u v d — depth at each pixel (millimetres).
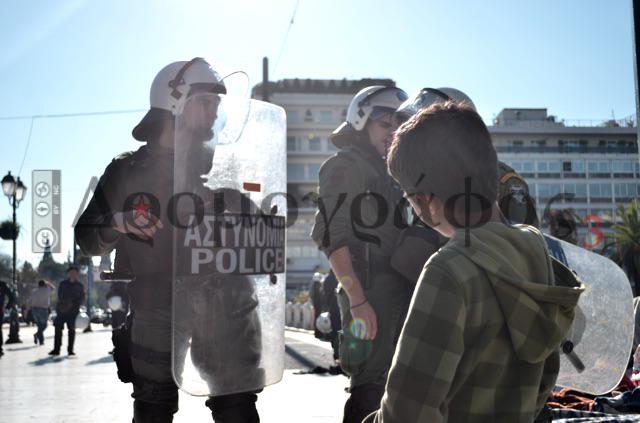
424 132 1466
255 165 2615
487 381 1381
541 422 2004
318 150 76625
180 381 2451
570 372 2500
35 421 4703
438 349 1313
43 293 15938
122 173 2674
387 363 2820
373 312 2785
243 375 2553
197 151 2500
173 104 2762
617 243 44375
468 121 1469
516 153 84000
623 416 3078
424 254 2709
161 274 2623
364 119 2990
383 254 2861
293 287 69625
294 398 5758
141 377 2658
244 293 2541
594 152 84438
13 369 8891
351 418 2814
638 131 4180
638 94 4176
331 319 6141
